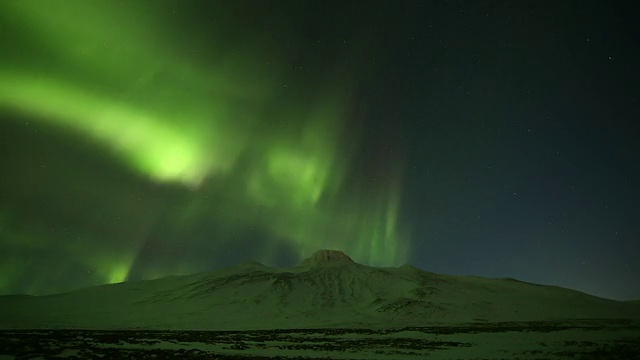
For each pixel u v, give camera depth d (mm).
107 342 38719
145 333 56844
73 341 37969
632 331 58406
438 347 40688
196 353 32656
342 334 59250
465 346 41688
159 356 29531
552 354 33844
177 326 76375
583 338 48406
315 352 35750
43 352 28219
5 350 28125
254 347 39469
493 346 41312
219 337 51344
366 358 31891
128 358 27719
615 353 32781
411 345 42625
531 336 52406
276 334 59375
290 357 31406
